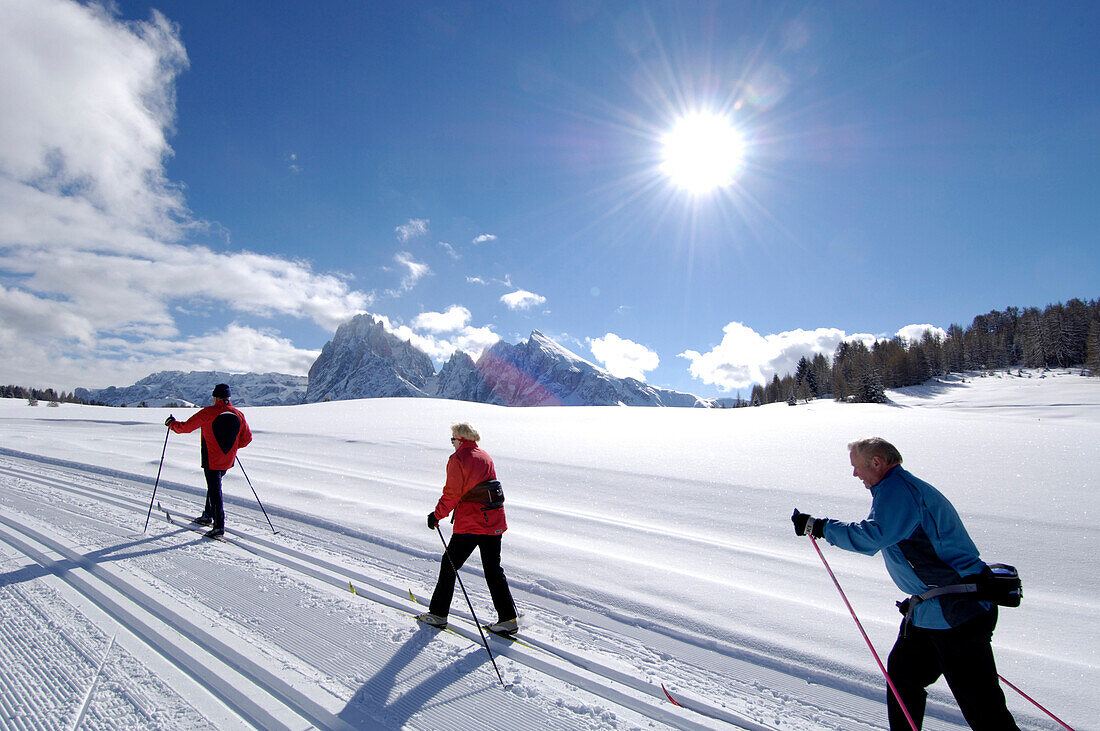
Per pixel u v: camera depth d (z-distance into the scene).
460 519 4.01
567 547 6.11
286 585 4.66
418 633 3.91
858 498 9.48
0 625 3.69
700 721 3.04
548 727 2.89
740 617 4.38
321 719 2.84
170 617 3.92
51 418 24.14
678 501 9.48
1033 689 3.41
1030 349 92.69
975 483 10.03
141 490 8.50
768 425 21.25
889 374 92.12
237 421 6.22
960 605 2.45
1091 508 8.27
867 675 3.55
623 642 4.02
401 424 22.03
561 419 26.84
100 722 2.69
